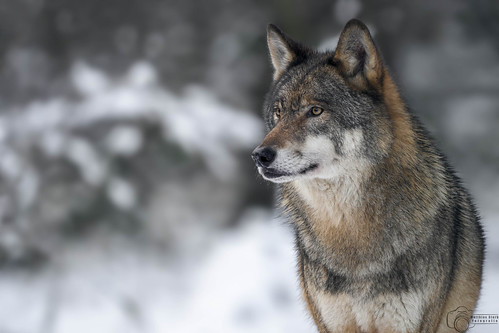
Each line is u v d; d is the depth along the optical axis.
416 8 21.56
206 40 20.67
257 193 19.27
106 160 14.60
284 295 14.22
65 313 13.56
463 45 24.05
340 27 19.47
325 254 8.02
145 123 15.19
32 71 17.56
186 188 17.12
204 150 15.69
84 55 18.84
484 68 24.91
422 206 7.69
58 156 14.45
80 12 19.34
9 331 12.99
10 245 14.02
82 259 14.34
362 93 7.82
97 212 14.44
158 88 15.89
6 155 14.47
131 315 13.63
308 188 8.05
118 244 14.64
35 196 14.13
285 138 7.77
